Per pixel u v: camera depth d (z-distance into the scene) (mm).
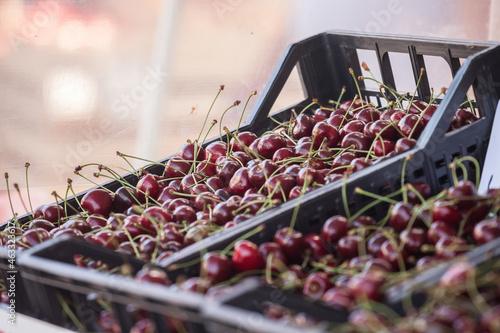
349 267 1113
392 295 1021
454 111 1261
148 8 1987
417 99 1494
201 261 1159
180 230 1250
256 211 1249
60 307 1141
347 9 1987
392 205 1165
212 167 1414
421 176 1240
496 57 1294
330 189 1214
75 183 1970
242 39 2012
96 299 1130
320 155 1362
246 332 964
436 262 1065
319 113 1500
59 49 1996
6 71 1997
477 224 1092
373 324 974
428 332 956
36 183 1980
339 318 1014
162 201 1375
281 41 2010
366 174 1220
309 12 1991
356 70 1559
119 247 1233
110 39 1990
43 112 1998
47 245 1149
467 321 964
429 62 1974
